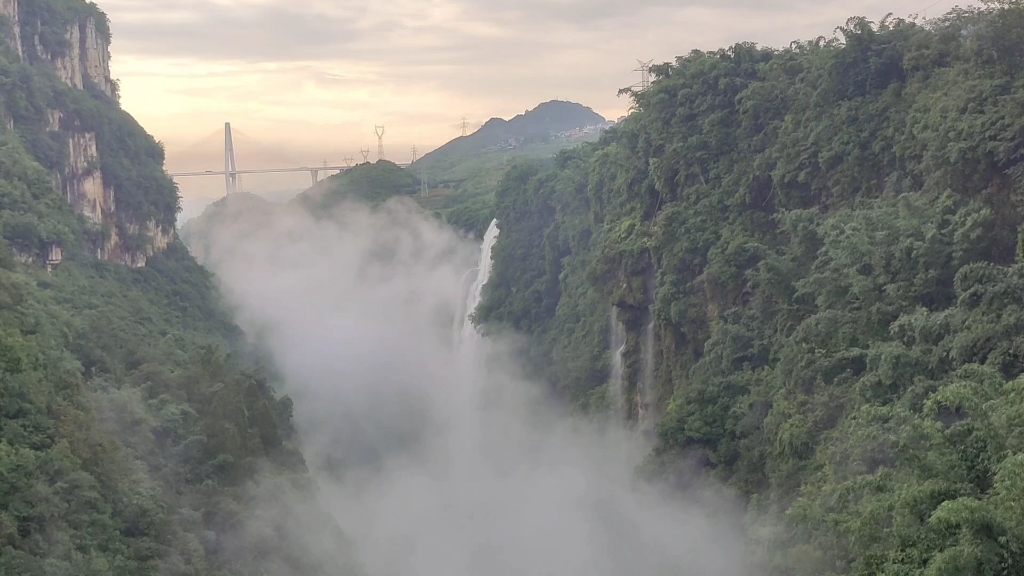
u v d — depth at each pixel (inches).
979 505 1005.8
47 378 1990.7
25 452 1627.7
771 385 2102.6
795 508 1476.4
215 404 2596.0
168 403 2480.3
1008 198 1728.6
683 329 2632.9
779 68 2684.5
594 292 3511.3
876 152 2164.1
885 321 1729.8
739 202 2615.7
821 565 1424.7
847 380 1769.2
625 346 3137.3
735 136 2783.0
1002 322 1437.0
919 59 2178.9
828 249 1952.5
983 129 1737.2
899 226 1791.3
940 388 1307.8
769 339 2273.6
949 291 1676.9
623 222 3211.1
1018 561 994.1
